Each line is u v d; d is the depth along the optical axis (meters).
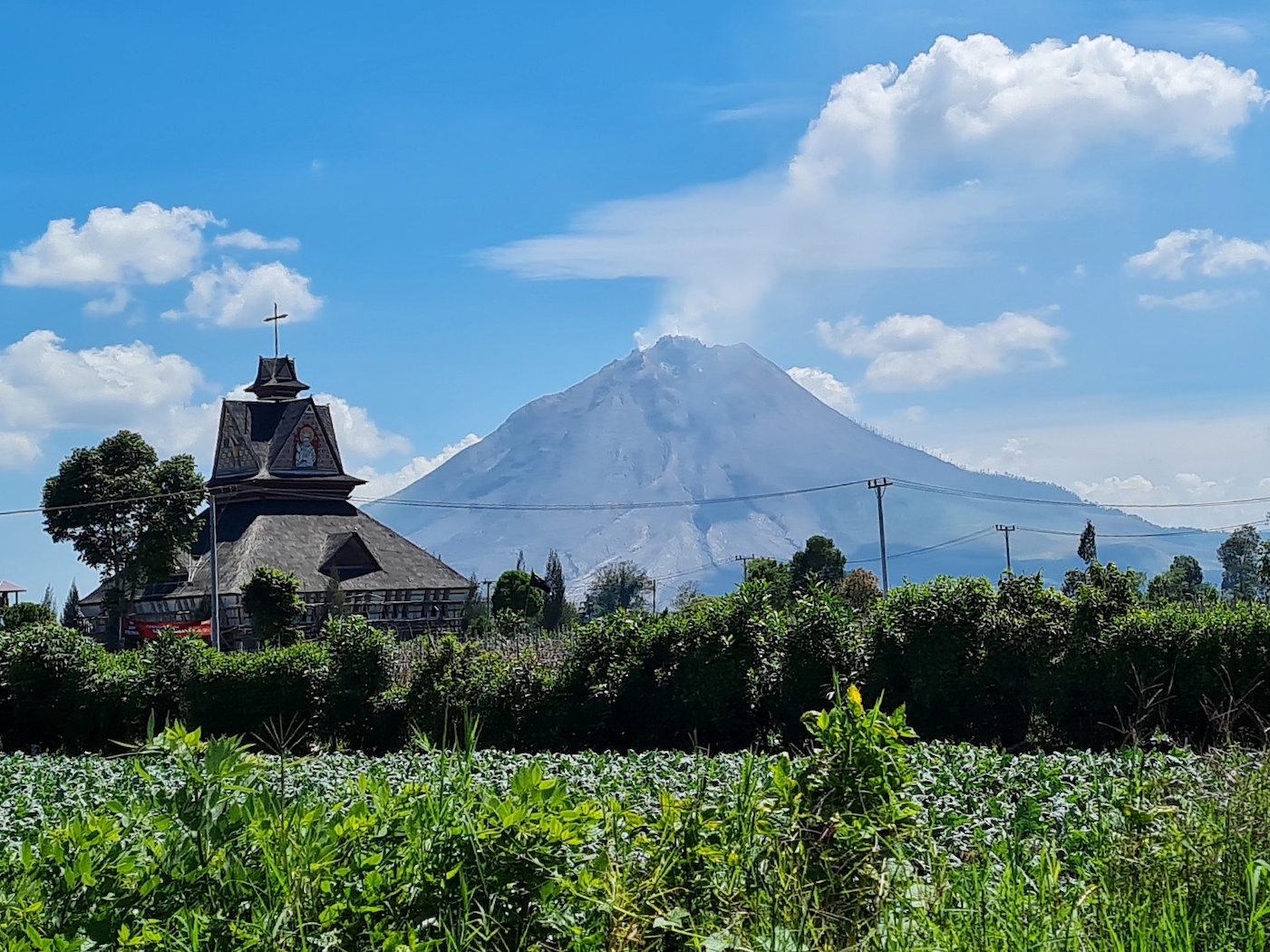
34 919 5.70
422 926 5.88
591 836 6.42
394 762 19.95
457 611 92.19
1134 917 5.55
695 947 5.55
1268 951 5.47
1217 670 16.34
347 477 98.00
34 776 19.47
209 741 6.71
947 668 18.45
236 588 82.88
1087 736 17.59
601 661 22.41
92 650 30.50
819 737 6.64
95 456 82.88
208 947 5.68
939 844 8.97
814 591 20.67
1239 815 6.25
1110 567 18.56
